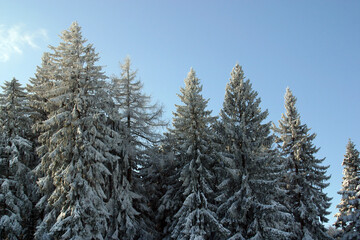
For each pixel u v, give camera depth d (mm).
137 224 22078
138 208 23922
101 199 18609
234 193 20656
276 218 19438
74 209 16609
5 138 21469
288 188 27375
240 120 22797
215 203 22656
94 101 19938
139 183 25078
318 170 27938
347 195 27844
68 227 16281
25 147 21234
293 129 29219
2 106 21938
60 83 19375
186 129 23422
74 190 17141
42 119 23406
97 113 19359
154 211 26188
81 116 19250
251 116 22859
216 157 22766
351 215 25969
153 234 23344
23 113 22984
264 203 20516
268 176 21062
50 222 17484
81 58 20484
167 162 25297
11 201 19297
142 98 24906
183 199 23734
